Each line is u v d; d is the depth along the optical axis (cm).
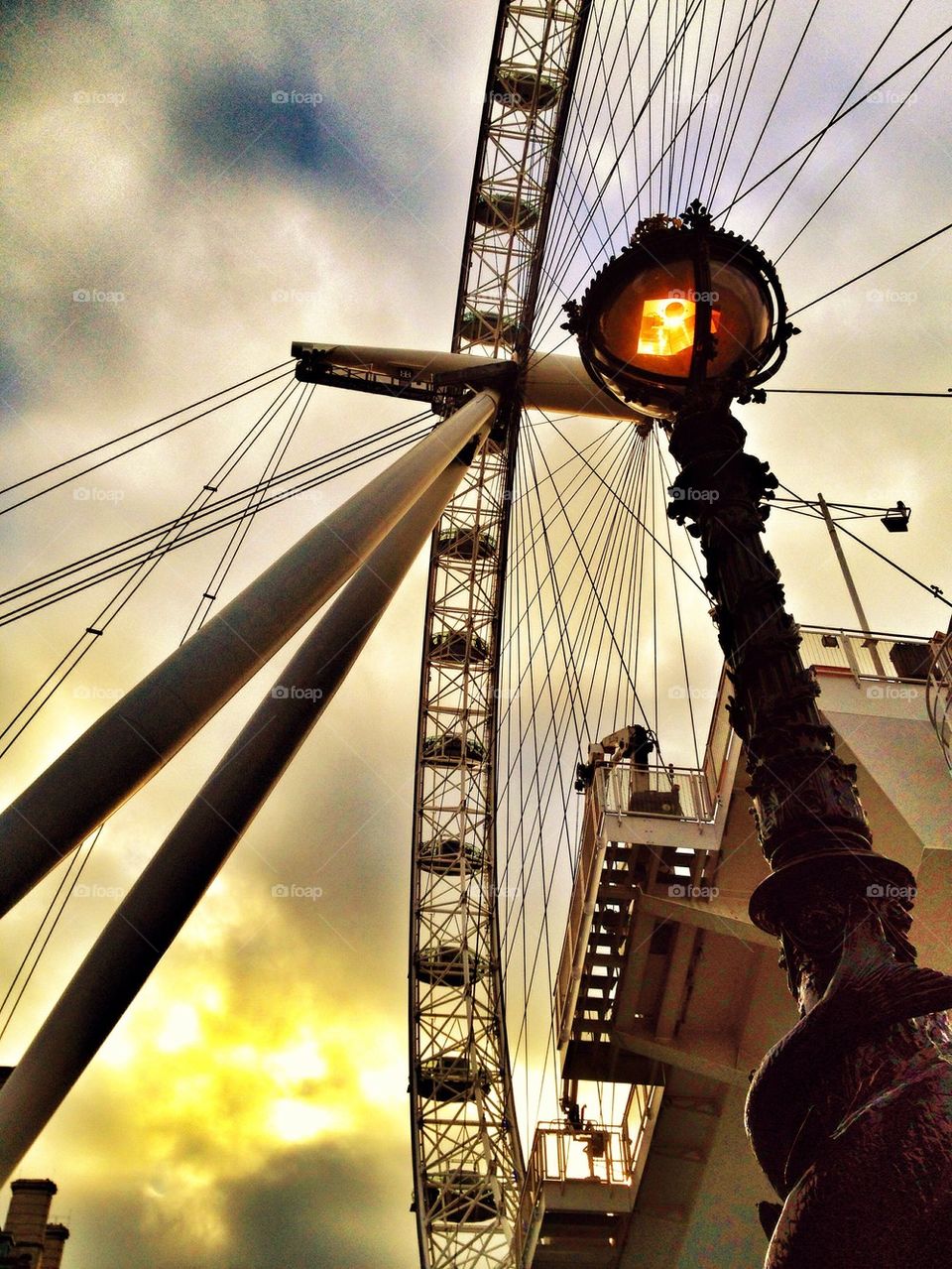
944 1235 303
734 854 1579
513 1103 3253
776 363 694
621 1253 2011
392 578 1798
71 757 935
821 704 1443
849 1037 370
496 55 3238
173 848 1376
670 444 651
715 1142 1803
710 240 671
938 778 1340
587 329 687
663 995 1688
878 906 427
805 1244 321
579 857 1802
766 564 570
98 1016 1270
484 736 3750
